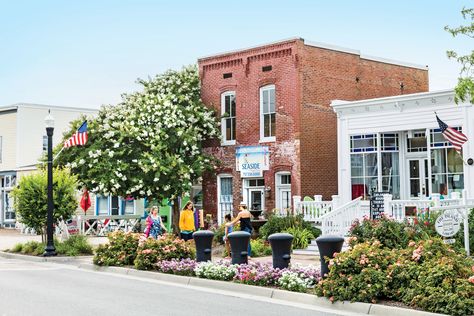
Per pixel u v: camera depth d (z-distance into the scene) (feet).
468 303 36.17
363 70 106.52
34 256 80.07
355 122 91.20
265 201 99.55
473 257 54.13
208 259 60.23
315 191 97.25
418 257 42.29
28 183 82.79
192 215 77.97
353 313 39.86
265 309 41.06
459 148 73.46
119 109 107.14
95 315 38.06
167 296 46.83
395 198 88.07
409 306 39.04
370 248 44.39
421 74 118.11
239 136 103.81
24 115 154.81
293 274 48.11
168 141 103.60
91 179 100.07
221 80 106.63
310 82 97.96
